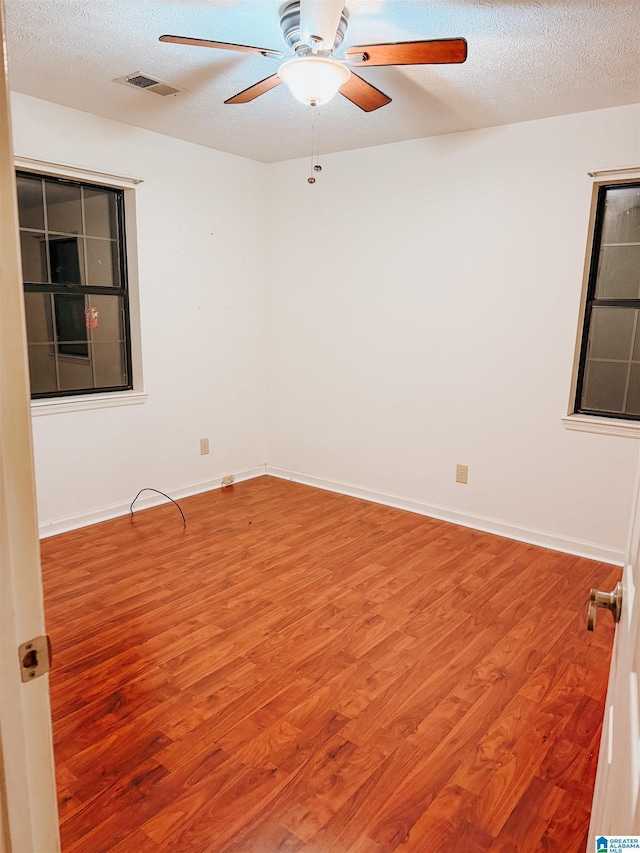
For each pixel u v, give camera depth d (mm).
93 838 1538
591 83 2697
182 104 3162
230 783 1726
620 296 3221
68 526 3619
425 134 3598
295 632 2523
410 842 1546
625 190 3127
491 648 2430
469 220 3566
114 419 3781
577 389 3420
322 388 4445
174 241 3949
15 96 3029
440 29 2244
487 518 3740
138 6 2123
